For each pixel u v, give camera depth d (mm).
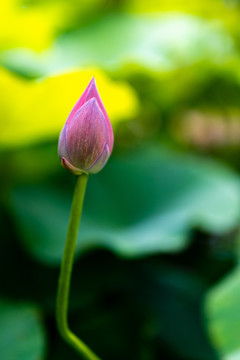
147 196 1749
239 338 1120
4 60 1632
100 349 1441
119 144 2059
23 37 1839
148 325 1514
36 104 1288
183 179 1777
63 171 1762
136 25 2090
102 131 905
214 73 1796
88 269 1486
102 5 2309
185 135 2361
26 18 1737
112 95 1316
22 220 1435
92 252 1513
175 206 1663
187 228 1497
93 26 2113
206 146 2342
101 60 1792
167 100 1968
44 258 1315
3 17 1724
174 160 1869
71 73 1231
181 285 1586
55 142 1552
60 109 1307
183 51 1938
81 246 1338
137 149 2023
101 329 1469
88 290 1436
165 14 2537
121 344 1461
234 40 2373
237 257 1479
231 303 1178
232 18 2535
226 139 2326
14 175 1750
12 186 1620
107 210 1698
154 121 2125
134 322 1511
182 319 1526
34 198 1570
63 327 949
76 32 2078
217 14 2662
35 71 1640
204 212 1575
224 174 1812
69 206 1604
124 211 1707
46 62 1754
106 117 911
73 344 960
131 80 1750
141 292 1569
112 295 1553
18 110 1297
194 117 2312
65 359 1384
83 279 1457
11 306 1275
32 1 2068
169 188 1767
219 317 1161
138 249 1361
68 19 2117
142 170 1830
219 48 2117
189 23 2139
